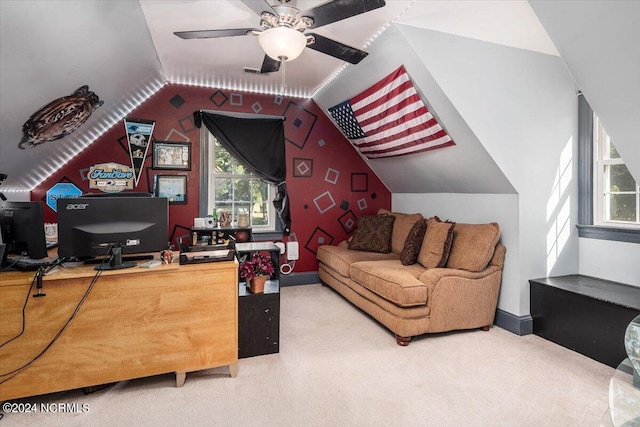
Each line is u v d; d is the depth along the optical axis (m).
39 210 2.03
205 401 2.05
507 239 3.17
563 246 3.21
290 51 1.99
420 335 3.03
